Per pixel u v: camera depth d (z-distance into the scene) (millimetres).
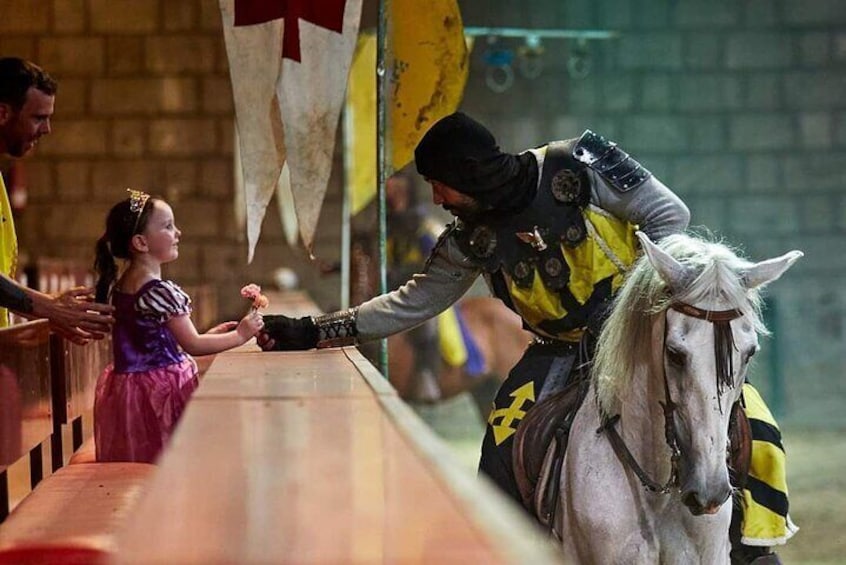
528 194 8852
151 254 9195
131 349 9133
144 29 32938
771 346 32938
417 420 5723
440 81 12211
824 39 33375
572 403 8648
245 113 10500
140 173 33031
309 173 10492
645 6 33281
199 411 6227
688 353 7508
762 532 8516
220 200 33156
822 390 33000
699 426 7461
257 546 3785
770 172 33531
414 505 4156
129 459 9047
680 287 7633
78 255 33000
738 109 33500
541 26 33031
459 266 9398
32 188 32906
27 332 8359
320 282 33250
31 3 32750
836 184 33500
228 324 9781
